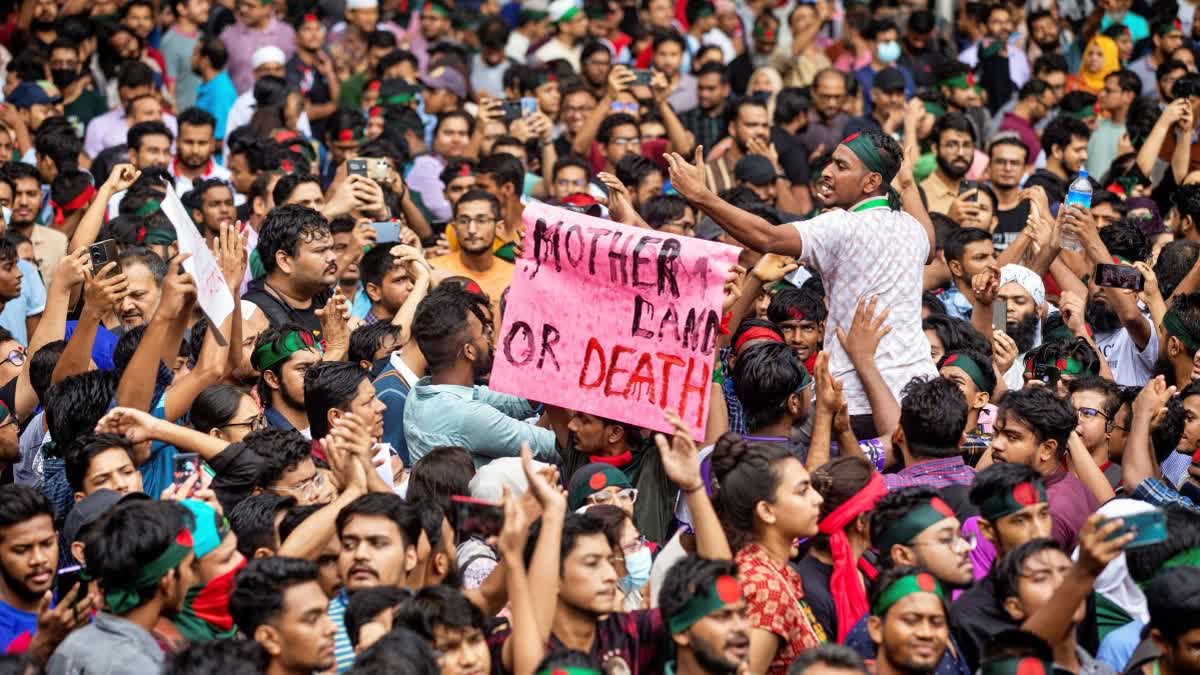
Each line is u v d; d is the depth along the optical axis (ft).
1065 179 81.97
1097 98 92.12
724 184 77.92
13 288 51.49
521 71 91.15
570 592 32.53
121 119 82.99
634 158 69.87
